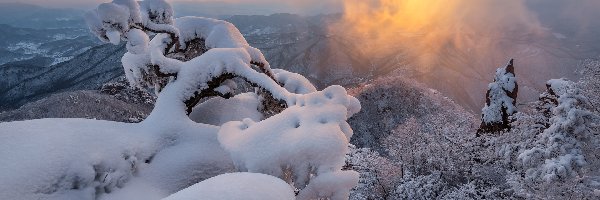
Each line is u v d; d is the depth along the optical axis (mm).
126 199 6941
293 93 8969
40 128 6992
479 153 23000
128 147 7469
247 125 8000
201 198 3822
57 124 7254
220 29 10703
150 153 7867
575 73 21906
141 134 8016
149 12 9430
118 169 7121
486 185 21422
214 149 8258
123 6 7863
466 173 22562
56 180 6273
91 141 7070
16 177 5934
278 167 6629
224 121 9586
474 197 21078
